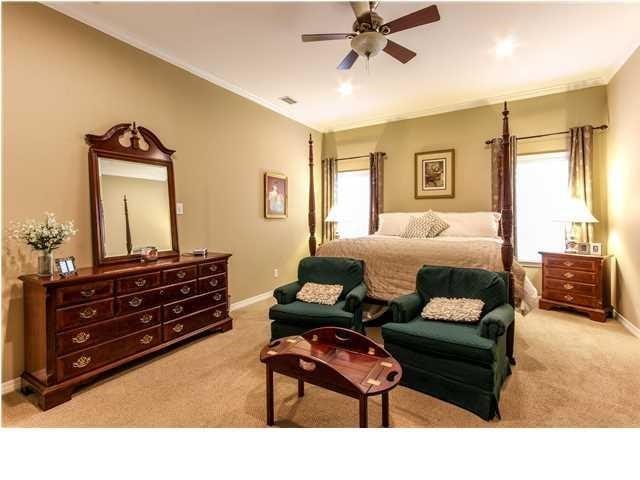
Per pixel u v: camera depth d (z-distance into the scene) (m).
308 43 3.10
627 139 3.31
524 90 4.25
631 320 3.28
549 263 3.92
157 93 3.25
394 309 2.40
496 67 3.59
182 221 3.53
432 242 3.37
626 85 3.33
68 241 2.56
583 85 3.99
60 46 2.52
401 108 4.97
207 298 3.18
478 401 1.91
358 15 2.29
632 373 2.40
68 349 2.14
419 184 5.20
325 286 3.00
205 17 2.69
